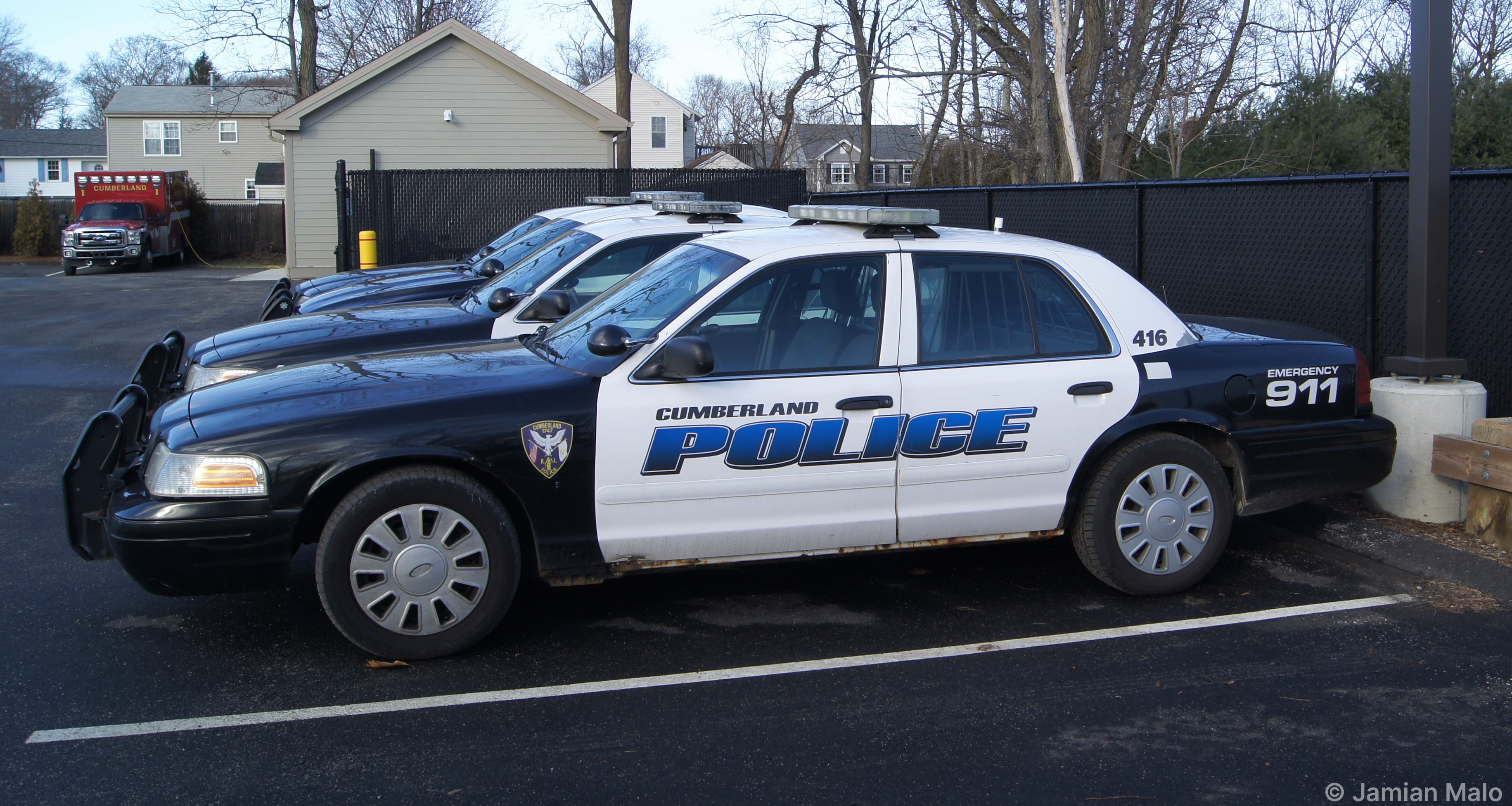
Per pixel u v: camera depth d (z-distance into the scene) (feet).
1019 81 53.47
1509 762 12.06
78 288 81.15
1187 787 11.59
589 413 14.93
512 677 14.42
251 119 171.73
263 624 16.26
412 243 65.87
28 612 16.70
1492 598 17.10
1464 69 67.26
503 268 29.32
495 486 15.10
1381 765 12.01
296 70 113.60
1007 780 11.76
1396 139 64.39
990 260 16.62
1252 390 17.24
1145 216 30.91
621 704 13.62
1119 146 52.80
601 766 12.09
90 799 11.38
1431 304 19.98
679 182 66.28
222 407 14.99
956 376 15.98
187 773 11.92
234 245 128.36
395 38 129.29
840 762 12.15
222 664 14.80
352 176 64.80
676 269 17.37
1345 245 24.27
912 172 121.90
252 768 12.03
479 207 66.08
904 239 16.43
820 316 15.85
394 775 11.91
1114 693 13.89
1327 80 65.36
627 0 85.20
